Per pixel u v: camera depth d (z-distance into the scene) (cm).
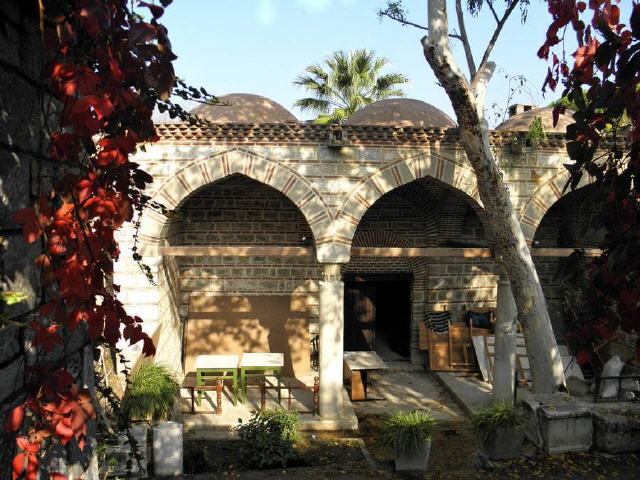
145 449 719
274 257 1416
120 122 334
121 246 1054
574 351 427
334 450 950
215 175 1031
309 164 1044
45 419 243
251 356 1223
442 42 813
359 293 1532
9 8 243
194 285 1400
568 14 412
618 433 652
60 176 308
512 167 1099
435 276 1484
